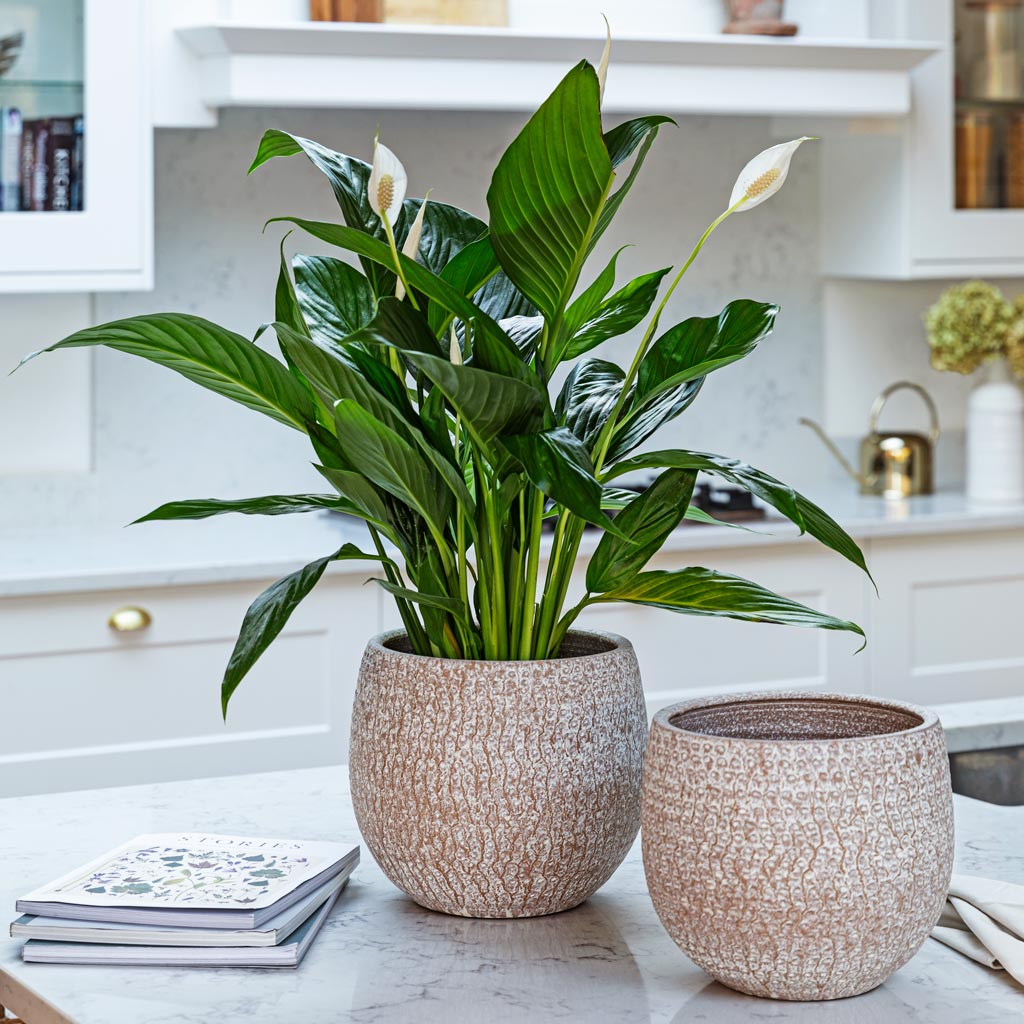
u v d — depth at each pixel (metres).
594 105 0.87
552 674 1.09
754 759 0.94
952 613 3.25
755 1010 0.97
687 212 3.61
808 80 3.14
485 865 1.10
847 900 0.93
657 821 0.98
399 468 1.02
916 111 3.35
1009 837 1.32
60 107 2.78
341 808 1.44
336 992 1.01
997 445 3.39
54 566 2.69
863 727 1.07
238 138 3.29
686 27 3.31
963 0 3.38
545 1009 0.97
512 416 0.99
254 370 1.06
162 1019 0.96
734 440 3.67
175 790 1.51
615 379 1.26
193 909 1.07
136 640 2.69
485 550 1.12
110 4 2.77
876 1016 0.96
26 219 2.76
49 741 2.66
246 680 2.77
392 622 2.85
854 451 3.77
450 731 1.08
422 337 1.01
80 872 1.16
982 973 1.03
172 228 3.26
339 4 2.88
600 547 1.12
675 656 3.04
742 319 1.15
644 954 1.07
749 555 3.05
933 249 3.40
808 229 3.69
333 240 0.99
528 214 0.95
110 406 3.24
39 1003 1.01
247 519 3.25
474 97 2.93
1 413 3.17
